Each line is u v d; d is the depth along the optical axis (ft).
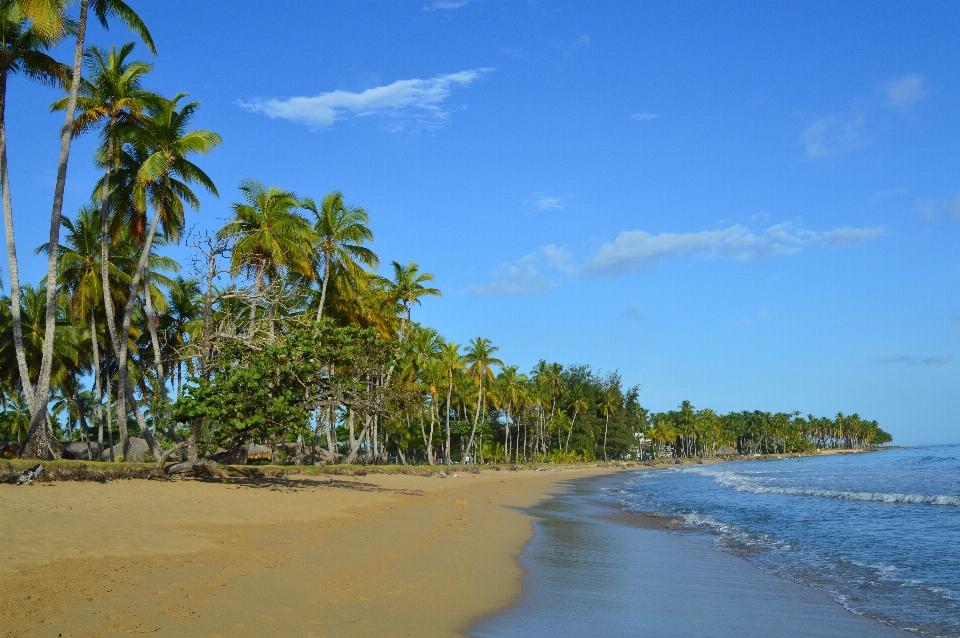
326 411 131.75
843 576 43.52
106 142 89.25
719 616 32.53
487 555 47.83
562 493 131.44
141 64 89.15
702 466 372.99
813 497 112.78
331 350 82.43
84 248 115.85
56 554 34.68
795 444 621.72
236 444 83.66
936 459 319.88
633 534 64.13
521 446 366.43
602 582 40.29
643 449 499.51
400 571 38.83
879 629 30.60
